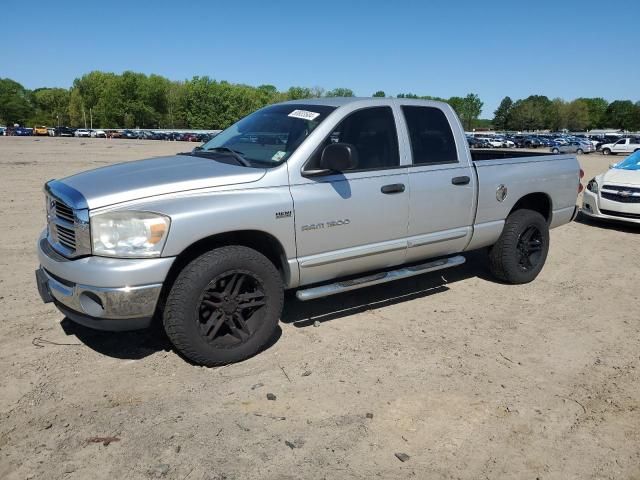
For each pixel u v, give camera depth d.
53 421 3.27
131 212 3.55
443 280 6.21
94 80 134.62
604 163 32.97
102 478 2.79
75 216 3.56
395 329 4.76
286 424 3.29
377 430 3.26
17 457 2.94
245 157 4.44
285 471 2.88
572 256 7.58
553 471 2.95
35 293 5.39
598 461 3.04
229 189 3.90
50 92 140.12
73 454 2.97
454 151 5.26
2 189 12.56
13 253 6.82
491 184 5.50
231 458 2.97
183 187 3.77
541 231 6.09
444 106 5.30
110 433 3.16
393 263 4.94
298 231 4.17
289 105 4.96
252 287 4.10
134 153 31.61
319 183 4.27
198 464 2.91
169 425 3.25
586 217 10.89
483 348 4.42
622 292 5.95
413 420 3.37
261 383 3.76
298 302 5.36
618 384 3.89
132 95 129.00
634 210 9.27
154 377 3.81
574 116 133.12
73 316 3.70
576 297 5.75
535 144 62.78
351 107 4.58
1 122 135.25
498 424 3.36
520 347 4.46
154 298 3.59
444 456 3.04
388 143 4.77
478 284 6.09
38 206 10.25
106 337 4.43
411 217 4.87
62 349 4.20
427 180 4.93
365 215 4.54
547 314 5.22
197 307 3.75
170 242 3.59
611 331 4.84
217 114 130.12
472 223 5.44
